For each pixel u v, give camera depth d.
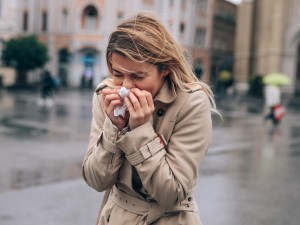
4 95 29.53
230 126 16.66
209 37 55.44
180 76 1.74
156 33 1.64
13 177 6.98
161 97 1.73
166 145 1.75
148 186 1.68
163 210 1.80
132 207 1.83
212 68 56.38
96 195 6.07
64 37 48.78
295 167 8.86
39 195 5.96
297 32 39.34
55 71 49.38
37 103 23.58
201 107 1.77
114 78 1.71
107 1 47.25
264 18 41.47
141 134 1.64
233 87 43.75
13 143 10.46
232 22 62.34
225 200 6.09
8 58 38.47
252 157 9.91
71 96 31.84
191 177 1.73
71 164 8.19
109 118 1.69
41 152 9.38
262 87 37.53
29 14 49.97
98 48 47.72
